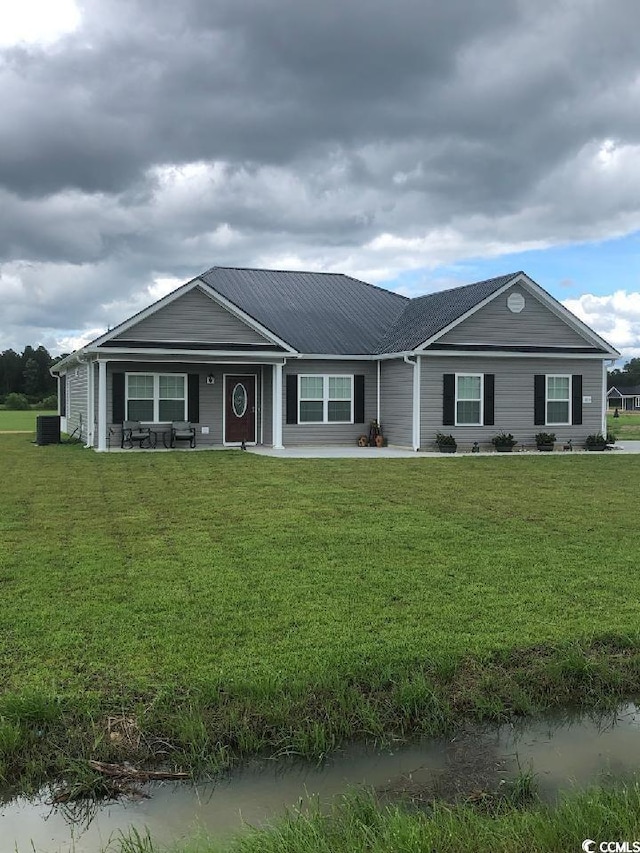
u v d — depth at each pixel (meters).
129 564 8.48
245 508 11.91
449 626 6.59
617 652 6.21
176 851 4.00
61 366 30.75
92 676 5.60
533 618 6.80
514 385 23.66
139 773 4.74
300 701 5.32
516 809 4.33
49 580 7.82
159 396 22.52
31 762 4.72
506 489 14.12
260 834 4.02
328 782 4.72
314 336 24.64
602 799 4.25
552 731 5.33
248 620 6.69
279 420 22.59
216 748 4.96
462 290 25.61
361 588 7.59
